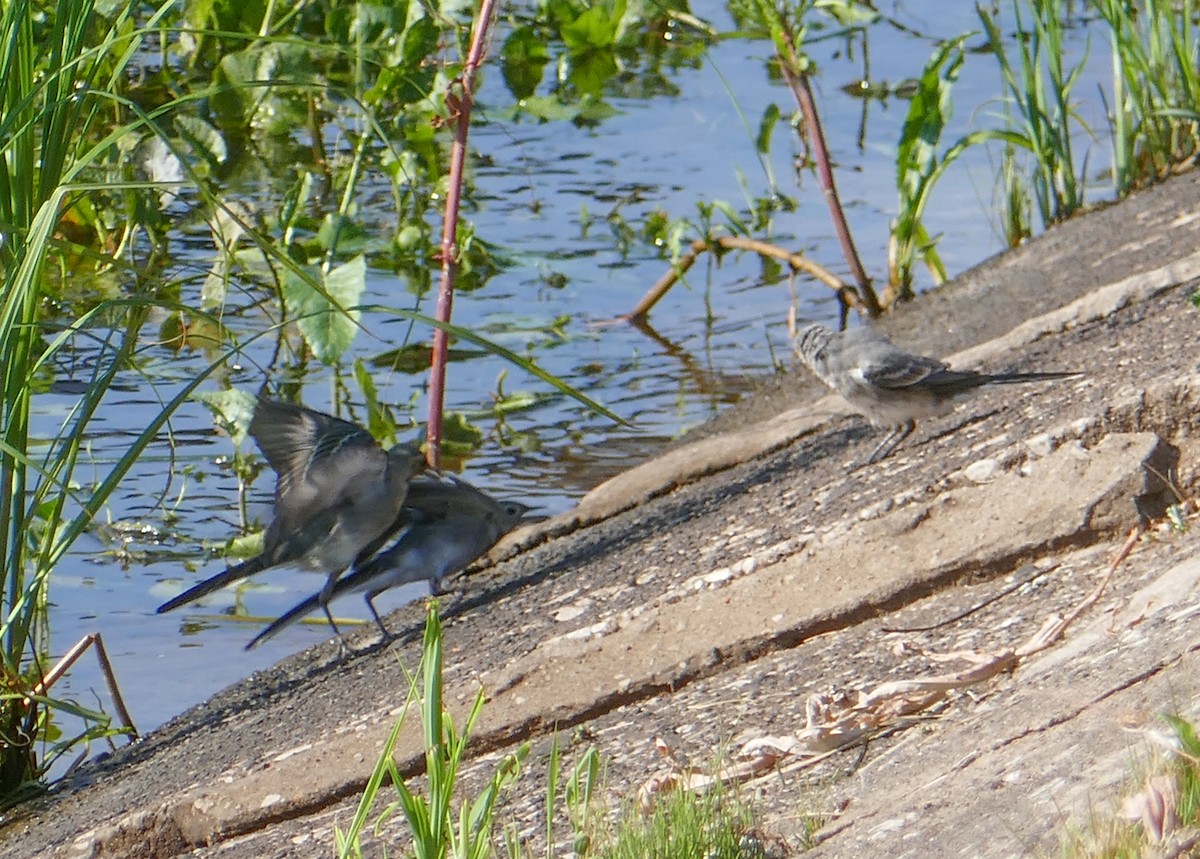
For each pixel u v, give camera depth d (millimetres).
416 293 21719
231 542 16109
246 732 12289
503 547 15219
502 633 12719
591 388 19406
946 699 9523
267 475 17547
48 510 14461
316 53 27188
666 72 30266
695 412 18703
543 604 13125
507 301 21688
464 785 10555
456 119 16703
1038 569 11211
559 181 25359
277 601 15445
